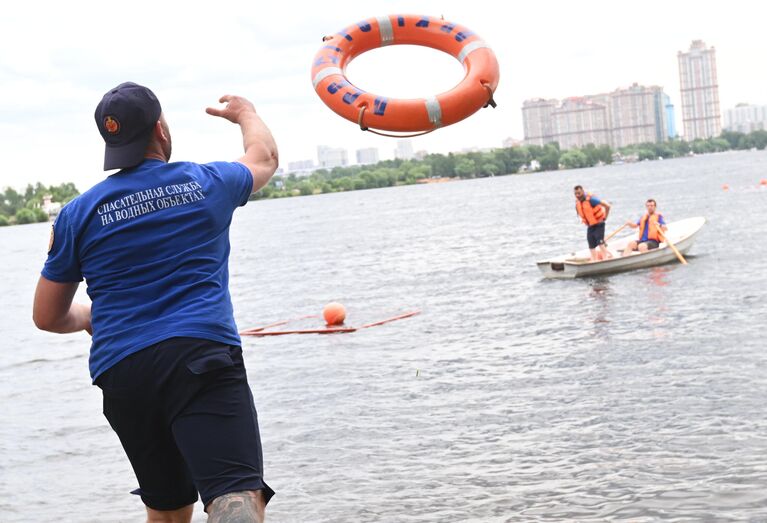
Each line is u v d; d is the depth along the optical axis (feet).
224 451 9.38
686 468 21.97
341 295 73.77
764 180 206.80
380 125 13.56
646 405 28.35
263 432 28.86
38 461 27.53
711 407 27.32
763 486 20.29
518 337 44.62
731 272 61.16
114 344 9.62
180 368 9.41
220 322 9.74
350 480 23.25
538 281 68.64
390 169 583.58
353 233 171.12
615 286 59.82
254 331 54.90
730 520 18.63
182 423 9.46
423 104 13.53
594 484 21.47
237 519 8.97
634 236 79.15
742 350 35.60
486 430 27.20
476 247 111.34
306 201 542.98
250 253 140.97
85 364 48.65
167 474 10.14
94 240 9.74
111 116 9.98
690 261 69.36
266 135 11.18
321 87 14.21
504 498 21.06
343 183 565.94
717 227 99.50
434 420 28.94
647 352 37.14
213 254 10.04
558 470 22.77
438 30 15.33
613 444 24.50
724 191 188.34
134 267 9.71
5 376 46.09
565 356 38.22
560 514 19.75
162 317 9.61
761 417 25.73
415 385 34.86
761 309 45.34
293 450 26.48
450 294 66.74
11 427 32.58
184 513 10.60
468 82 13.82
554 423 27.30
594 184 315.37
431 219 195.83
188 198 9.93
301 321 60.29
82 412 34.94
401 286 76.13
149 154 10.20
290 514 20.97
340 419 29.89
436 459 24.61
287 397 34.35
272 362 43.21
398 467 24.13
